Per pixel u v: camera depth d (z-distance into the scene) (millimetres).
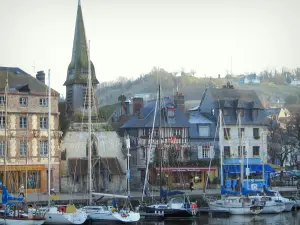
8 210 57125
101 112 95188
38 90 78250
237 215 67812
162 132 88625
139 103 93188
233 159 93375
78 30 93188
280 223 61875
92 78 92125
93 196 72250
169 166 86188
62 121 88000
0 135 74500
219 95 98562
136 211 63469
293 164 122750
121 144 83562
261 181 89312
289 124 130500
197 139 91375
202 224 61062
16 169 74750
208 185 89062
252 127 96688
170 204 65125
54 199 63875
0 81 77062
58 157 78188
